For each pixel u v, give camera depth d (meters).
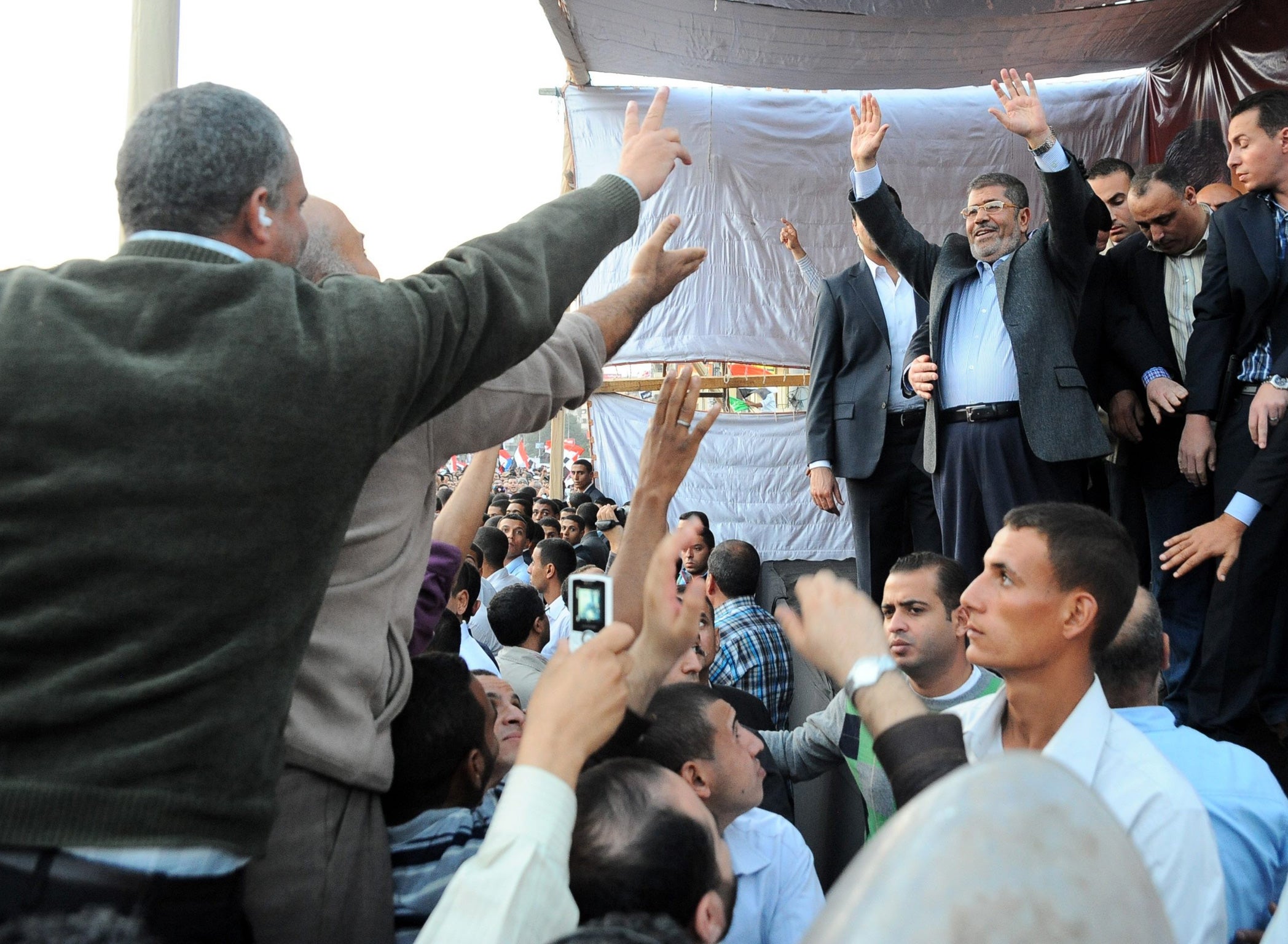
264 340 1.46
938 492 4.48
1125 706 2.61
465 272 1.66
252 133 1.67
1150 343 4.45
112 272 1.52
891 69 8.09
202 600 1.40
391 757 1.94
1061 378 4.12
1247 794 2.39
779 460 10.16
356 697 1.83
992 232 4.30
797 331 9.04
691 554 5.71
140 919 1.34
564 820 1.43
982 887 0.54
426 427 2.00
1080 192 3.98
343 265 2.17
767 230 9.02
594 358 2.20
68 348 1.42
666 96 2.23
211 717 1.40
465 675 2.19
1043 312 4.16
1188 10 7.24
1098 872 0.55
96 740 1.36
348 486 1.51
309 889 1.72
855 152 4.53
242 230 1.67
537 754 1.46
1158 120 8.25
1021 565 2.12
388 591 1.92
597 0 7.32
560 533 9.77
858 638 1.59
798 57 7.93
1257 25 7.04
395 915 1.97
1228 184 7.42
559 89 9.05
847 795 3.74
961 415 4.34
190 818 1.37
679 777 1.70
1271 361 4.04
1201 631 4.30
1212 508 4.40
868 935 0.54
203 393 1.42
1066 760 2.00
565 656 1.57
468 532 3.23
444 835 2.05
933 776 1.45
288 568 1.46
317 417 1.46
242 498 1.42
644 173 2.10
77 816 1.32
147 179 1.63
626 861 1.52
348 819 1.81
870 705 1.54
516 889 1.34
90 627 1.37
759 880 2.52
